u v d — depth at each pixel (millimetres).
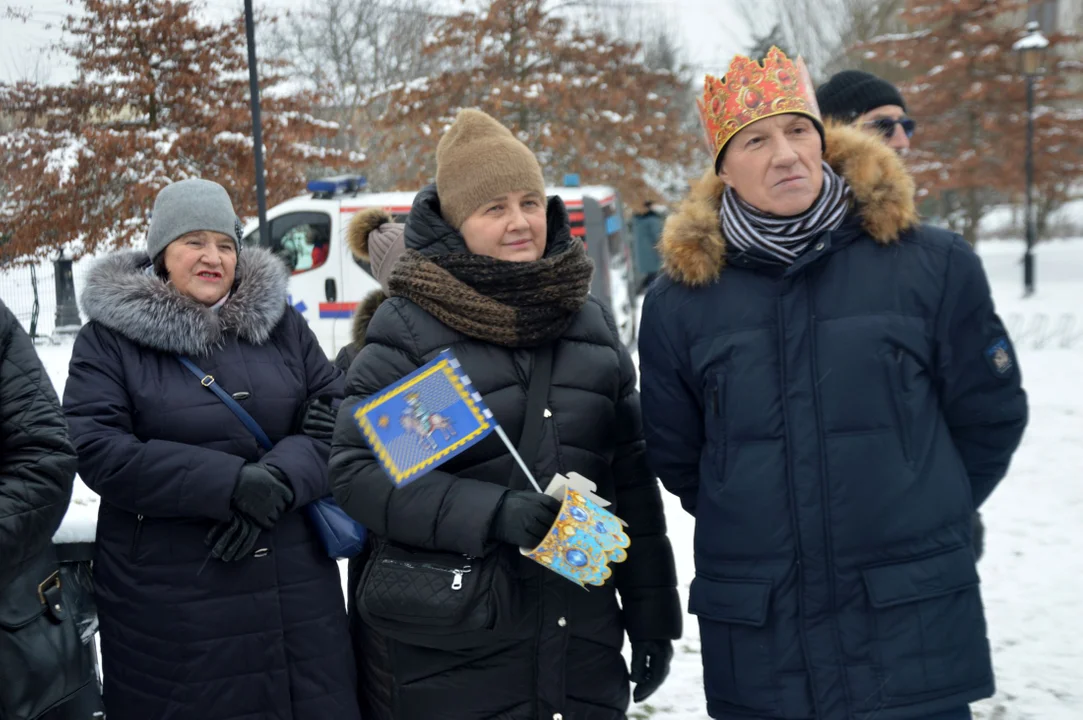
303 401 3082
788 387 2322
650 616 2619
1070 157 22453
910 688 2234
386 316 2516
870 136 2480
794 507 2293
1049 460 7211
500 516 2305
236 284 3102
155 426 2840
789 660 2289
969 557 2303
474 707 2447
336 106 19672
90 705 2576
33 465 2354
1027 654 4250
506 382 2459
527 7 17359
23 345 2443
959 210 27250
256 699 2814
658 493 2703
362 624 2854
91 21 11578
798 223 2355
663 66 25125
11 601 2369
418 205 2590
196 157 11922
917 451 2303
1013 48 20125
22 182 11172
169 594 2771
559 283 2447
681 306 2480
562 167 18172
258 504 2732
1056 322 14422
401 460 2311
